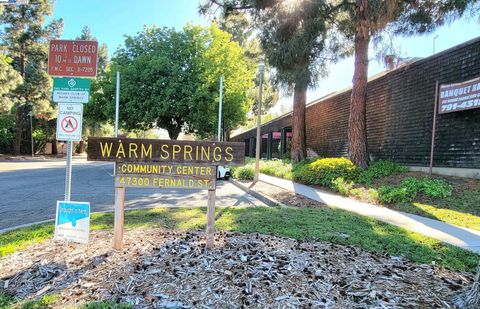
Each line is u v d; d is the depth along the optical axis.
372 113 15.79
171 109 21.48
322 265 3.83
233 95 22.28
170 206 8.24
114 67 21.91
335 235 5.09
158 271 3.60
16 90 33.47
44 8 34.25
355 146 12.86
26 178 14.70
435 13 11.38
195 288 3.28
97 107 22.39
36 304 3.01
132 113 21.30
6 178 14.57
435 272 3.84
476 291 3.03
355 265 3.89
